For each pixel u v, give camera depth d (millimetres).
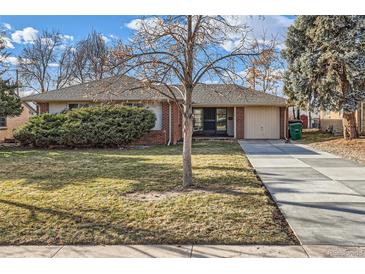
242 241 4254
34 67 34969
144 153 13461
